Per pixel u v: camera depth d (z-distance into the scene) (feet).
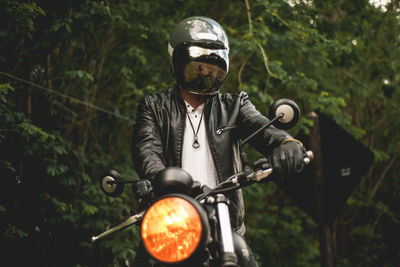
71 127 17.61
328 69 22.26
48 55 16.63
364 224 27.32
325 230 13.39
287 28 19.52
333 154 13.66
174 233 4.68
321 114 13.84
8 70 15.23
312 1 20.34
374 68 23.34
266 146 6.75
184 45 7.25
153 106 7.63
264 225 24.44
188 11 19.75
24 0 15.05
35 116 16.51
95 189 16.65
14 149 14.93
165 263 4.68
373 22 22.66
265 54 19.16
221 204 5.30
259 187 21.94
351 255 26.86
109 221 17.40
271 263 23.15
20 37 15.10
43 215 15.56
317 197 13.47
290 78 18.69
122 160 18.56
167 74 19.79
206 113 7.55
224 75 7.37
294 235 23.79
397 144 27.48
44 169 15.97
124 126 19.53
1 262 14.69
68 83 17.48
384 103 26.66
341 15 21.80
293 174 5.58
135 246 17.38
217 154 7.32
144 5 18.07
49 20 15.99
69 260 16.47
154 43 19.39
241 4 19.90
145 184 5.68
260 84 20.18
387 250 26.25
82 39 17.46
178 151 7.39
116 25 17.56
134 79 19.52
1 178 15.03
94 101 18.85
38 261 15.55
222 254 4.96
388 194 28.04
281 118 5.87
